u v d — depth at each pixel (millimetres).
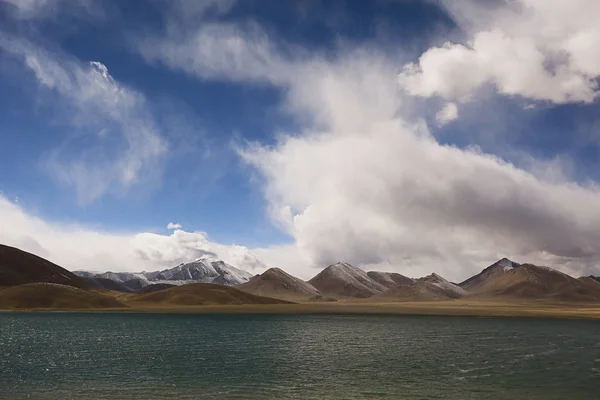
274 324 139875
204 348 74562
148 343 82000
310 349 73625
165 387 42844
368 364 57625
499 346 79750
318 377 48188
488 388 43031
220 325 133125
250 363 58031
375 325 139250
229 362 58875
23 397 38812
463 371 52438
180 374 49688
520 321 168375
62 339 88250
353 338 94125
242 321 155125
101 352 68875
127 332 105812
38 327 119562
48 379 46719
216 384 44312
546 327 133375
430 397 39250
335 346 78562
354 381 46094
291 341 87000
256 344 81188
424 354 67750
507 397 39469
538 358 64188
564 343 85750
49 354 66125
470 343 84812
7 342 82375
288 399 38250
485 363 58969
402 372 51562
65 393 40312
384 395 39875
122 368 53688
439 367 55375
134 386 43281
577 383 45656
